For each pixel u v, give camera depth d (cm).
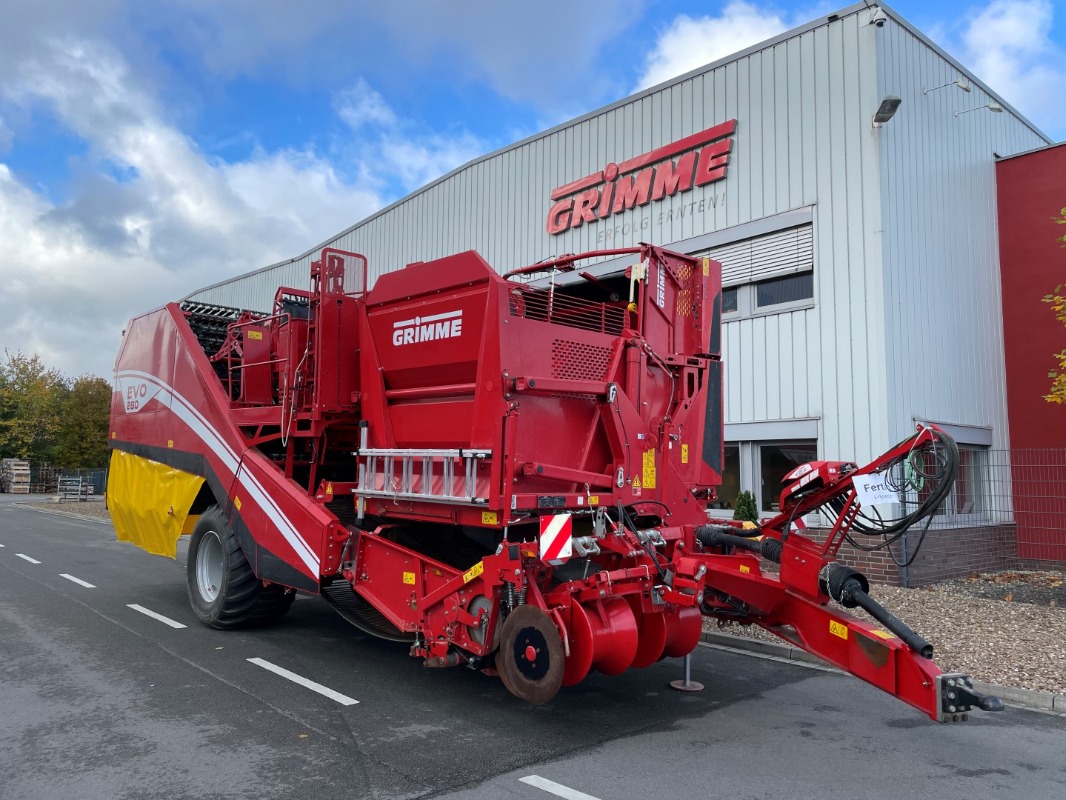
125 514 907
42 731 480
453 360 533
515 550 475
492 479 488
